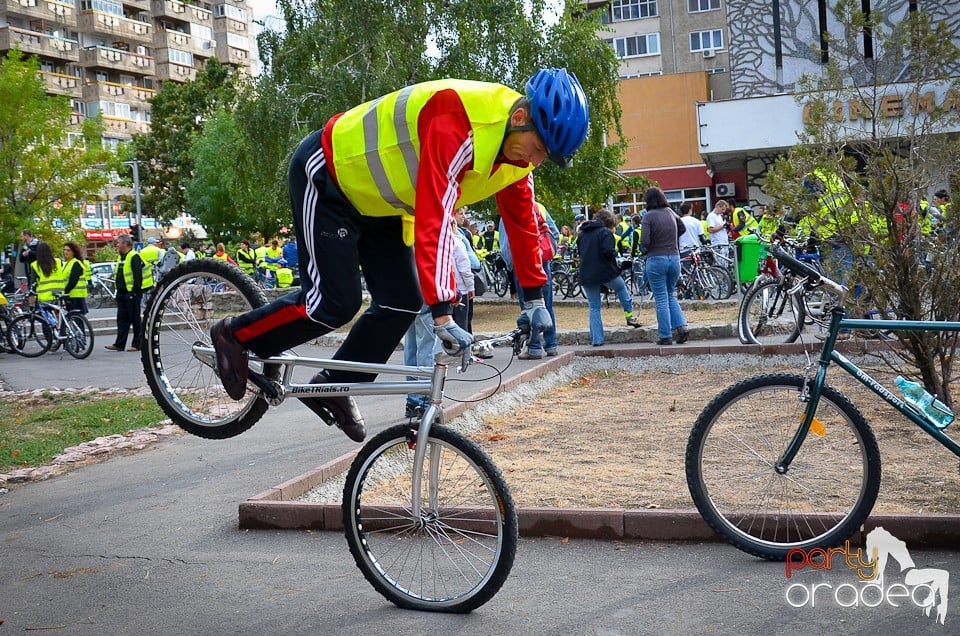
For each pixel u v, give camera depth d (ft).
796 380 14.76
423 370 13.64
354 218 13.75
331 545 16.21
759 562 14.42
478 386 29.71
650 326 43.83
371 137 13.05
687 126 128.77
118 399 35.70
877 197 21.08
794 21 114.32
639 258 64.59
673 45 171.42
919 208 21.21
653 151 130.11
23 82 85.66
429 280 12.11
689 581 13.75
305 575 14.89
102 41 238.89
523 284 13.41
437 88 12.68
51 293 54.85
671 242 40.29
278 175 63.62
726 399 14.89
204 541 16.79
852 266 21.85
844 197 21.54
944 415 14.29
